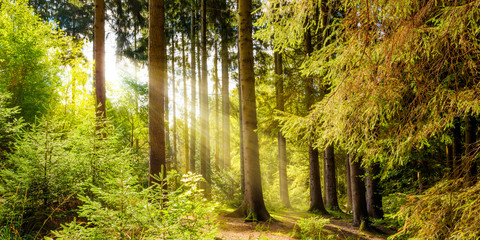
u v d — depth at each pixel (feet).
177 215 11.28
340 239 27.68
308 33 42.32
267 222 30.25
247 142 32.37
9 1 33.96
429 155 19.80
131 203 11.55
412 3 9.04
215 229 12.33
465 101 8.52
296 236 26.22
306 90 42.29
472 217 8.02
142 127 57.72
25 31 33.83
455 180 9.12
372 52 9.60
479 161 10.22
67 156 17.69
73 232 10.61
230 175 54.65
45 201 16.06
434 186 9.95
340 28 10.36
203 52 61.52
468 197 8.40
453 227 8.55
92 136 20.94
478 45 8.25
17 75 30.45
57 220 16.79
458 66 9.74
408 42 8.69
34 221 15.65
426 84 9.54
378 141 11.70
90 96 47.50
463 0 8.54
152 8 26.48
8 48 31.32
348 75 10.27
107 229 10.64
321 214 45.55
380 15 8.60
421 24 9.01
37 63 32.83
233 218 31.12
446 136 14.24
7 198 14.55
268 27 11.84
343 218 43.65
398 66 9.98
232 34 67.31
